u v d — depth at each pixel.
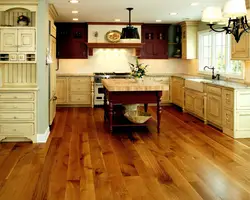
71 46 9.12
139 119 5.99
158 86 5.64
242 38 5.53
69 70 9.42
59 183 3.48
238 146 4.96
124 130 6.13
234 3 3.34
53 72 6.76
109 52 9.51
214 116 6.29
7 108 5.11
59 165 4.08
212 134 5.78
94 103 9.08
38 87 5.18
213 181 3.54
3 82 5.41
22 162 4.20
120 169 3.94
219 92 5.99
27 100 5.12
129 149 4.83
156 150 4.77
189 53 8.94
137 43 9.16
